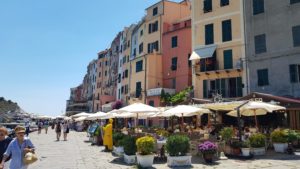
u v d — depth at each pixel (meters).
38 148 22.47
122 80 56.47
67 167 13.48
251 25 30.41
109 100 66.06
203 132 20.08
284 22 28.00
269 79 28.33
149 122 39.69
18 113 91.50
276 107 16.53
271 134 18.30
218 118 28.72
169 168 12.77
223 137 16.83
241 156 15.55
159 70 43.38
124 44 58.78
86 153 19.09
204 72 32.97
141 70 44.66
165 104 38.53
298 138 18.30
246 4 31.11
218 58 32.72
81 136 39.59
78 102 101.62
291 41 27.36
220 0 33.50
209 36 33.84
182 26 42.56
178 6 46.72
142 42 48.59
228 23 32.47
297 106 21.38
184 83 39.88
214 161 14.50
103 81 80.19
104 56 82.00
